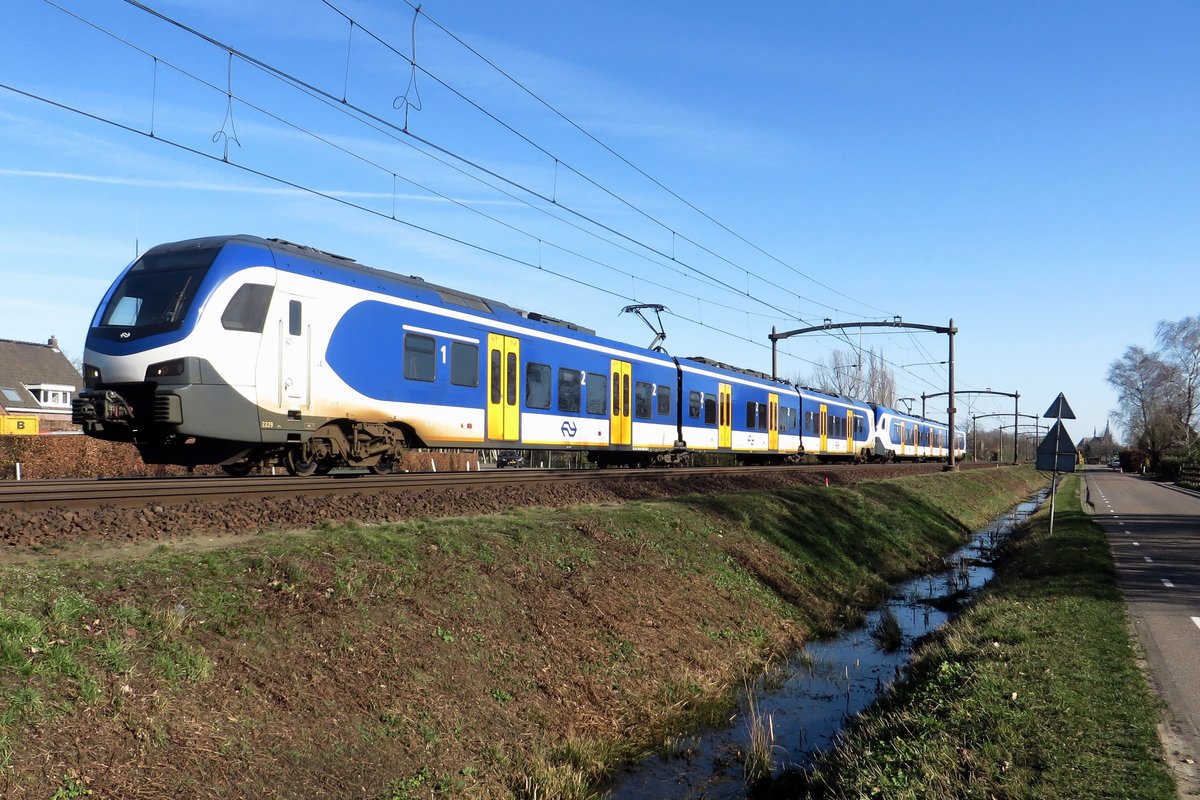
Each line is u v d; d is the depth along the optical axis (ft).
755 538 52.75
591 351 70.28
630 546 41.81
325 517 35.91
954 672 26.66
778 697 33.99
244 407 40.52
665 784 25.70
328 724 21.53
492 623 29.55
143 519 29.99
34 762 15.99
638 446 77.36
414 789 21.24
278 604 24.41
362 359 46.96
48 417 137.28
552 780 23.67
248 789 18.43
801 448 116.67
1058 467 67.82
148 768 17.43
